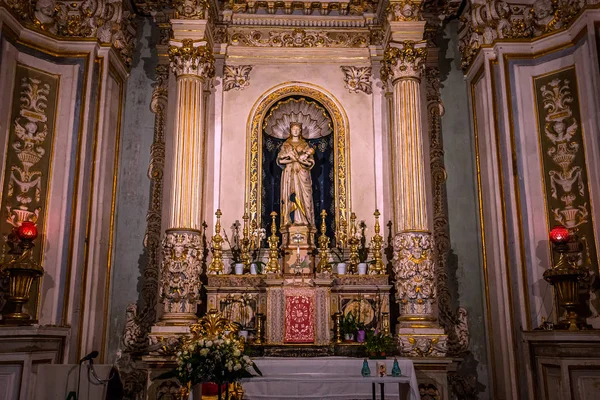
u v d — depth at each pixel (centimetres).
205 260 947
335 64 1062
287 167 983
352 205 998
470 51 979
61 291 824
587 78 823
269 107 1045
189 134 904
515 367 825
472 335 933
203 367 632
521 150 883
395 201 964
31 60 866
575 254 813
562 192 845
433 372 809
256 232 961
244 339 816
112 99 962
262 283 895
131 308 928
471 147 1004
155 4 1038
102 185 909
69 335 816
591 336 705
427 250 865
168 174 952
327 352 842
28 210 826
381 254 966
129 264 948
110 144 954
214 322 822
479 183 966
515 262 846
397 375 691
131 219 966
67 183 859
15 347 719
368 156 1021
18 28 846
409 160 899
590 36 814
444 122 1024
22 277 760
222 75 1039
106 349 905
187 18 940
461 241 970
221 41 1050
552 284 798
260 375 690
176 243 855
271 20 1066
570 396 704
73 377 684
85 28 916
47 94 876
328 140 1055
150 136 1003
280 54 1060
